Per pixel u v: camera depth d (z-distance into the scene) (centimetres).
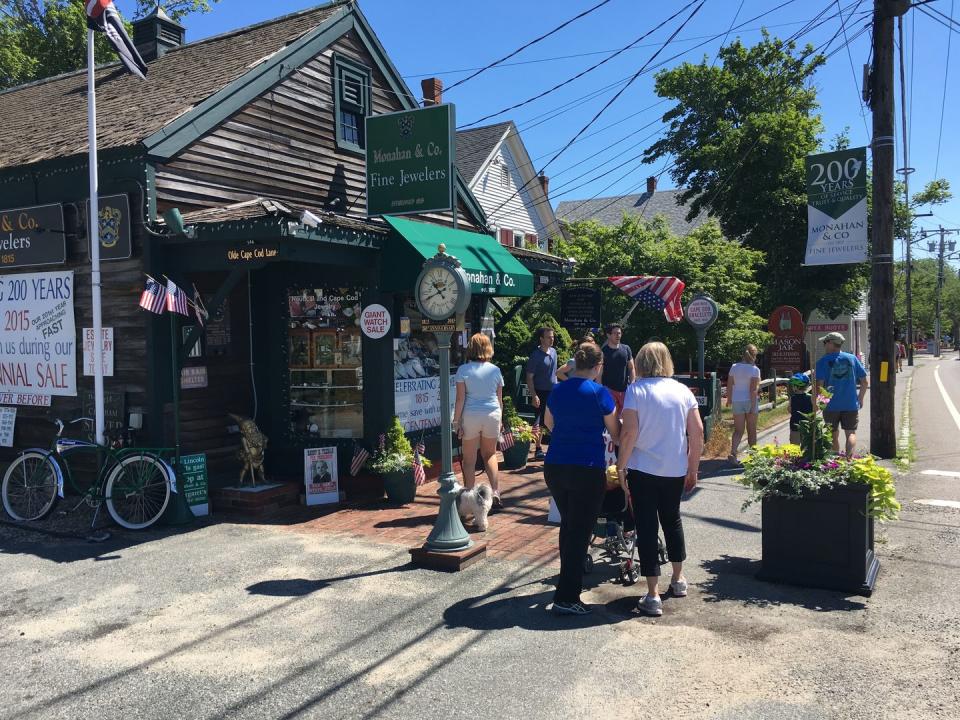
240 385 917
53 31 2256
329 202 1043
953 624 464
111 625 489
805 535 538
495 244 1031
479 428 757
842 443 1257
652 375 504
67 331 878
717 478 938
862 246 1100
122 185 796
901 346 4641
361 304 865
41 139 927
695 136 2759
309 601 525
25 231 887
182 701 387
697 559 611
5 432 933
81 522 762
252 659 434
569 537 489
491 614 495
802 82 2667
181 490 751
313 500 818
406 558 621
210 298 876
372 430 862
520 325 1620
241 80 891
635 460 496
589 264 1905
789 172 2503
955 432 1398
